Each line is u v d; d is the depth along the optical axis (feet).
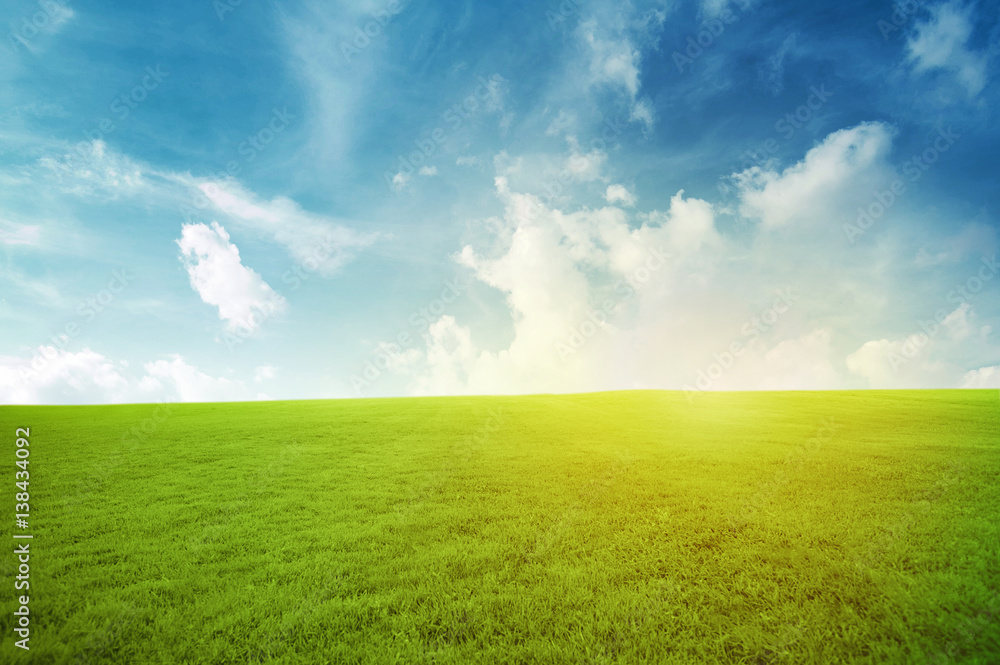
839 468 40.78
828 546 23.68
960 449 48.26
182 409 95.45
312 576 21.80
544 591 19.66
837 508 29.81
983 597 18.15
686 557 22.67
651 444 54.49
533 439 58.85
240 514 31.17
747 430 64.85
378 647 16.22
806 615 17.40
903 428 64.13
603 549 23.97
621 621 17.39
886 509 29.50
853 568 21.02
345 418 78.89
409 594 19.72
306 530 27.78
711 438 58.34
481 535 26.63
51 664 15.88
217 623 17.94
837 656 15.21
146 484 39.09
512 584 20.40
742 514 28.89
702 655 15.44
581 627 17.13
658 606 18.29
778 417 78.18
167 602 19.77
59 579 21.95
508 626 17.35
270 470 43.68
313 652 16.12
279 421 75.56
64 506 33.47
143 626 17.90
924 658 14.82
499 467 43.45
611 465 43.45
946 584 19.42
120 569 22.99
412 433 64.23
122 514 31.37
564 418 78.95
